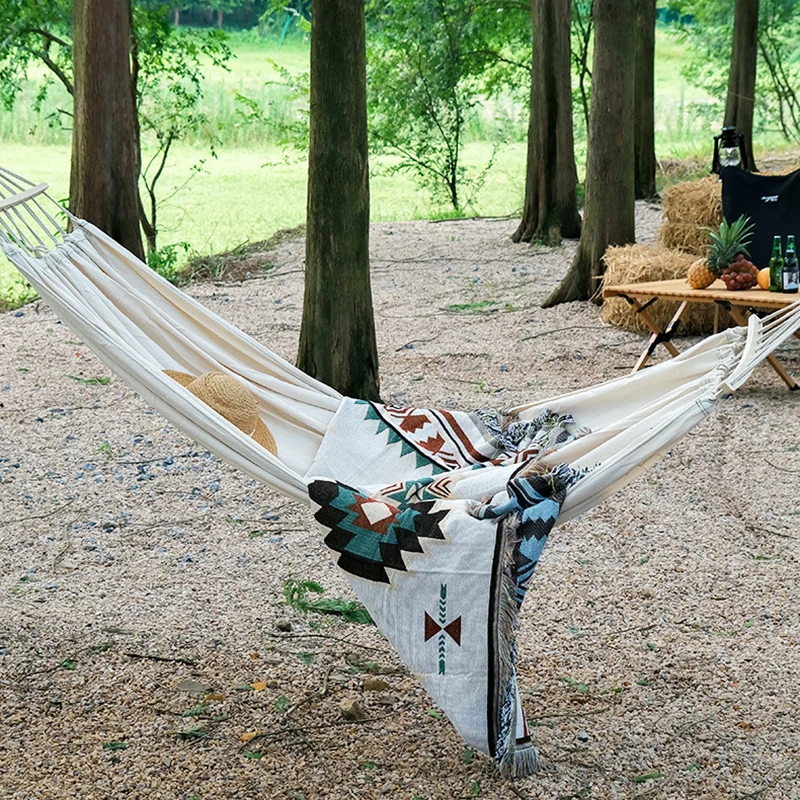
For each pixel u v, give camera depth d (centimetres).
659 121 2683
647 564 472
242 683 372
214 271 1259
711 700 360
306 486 319
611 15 982
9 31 1326
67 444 650
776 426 662
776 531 505
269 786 312
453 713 302
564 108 1319
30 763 322
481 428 393
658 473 587
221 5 3762
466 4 1695
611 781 316
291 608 433
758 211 816
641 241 1268
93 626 415
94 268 411
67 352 883
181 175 2302
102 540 504
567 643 402
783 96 2092
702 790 311
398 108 1747
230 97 2752
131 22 1280
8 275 1286
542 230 1345
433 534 305
